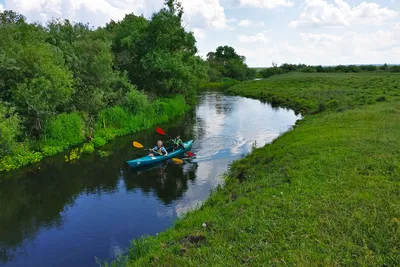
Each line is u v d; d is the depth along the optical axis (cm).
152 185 1379
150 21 3222
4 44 1859
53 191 1362
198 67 3625
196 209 1029
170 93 3525
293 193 852
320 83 5662
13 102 1762
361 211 708
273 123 2658
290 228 679
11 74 1770
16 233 1034
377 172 926
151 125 2609
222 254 627
